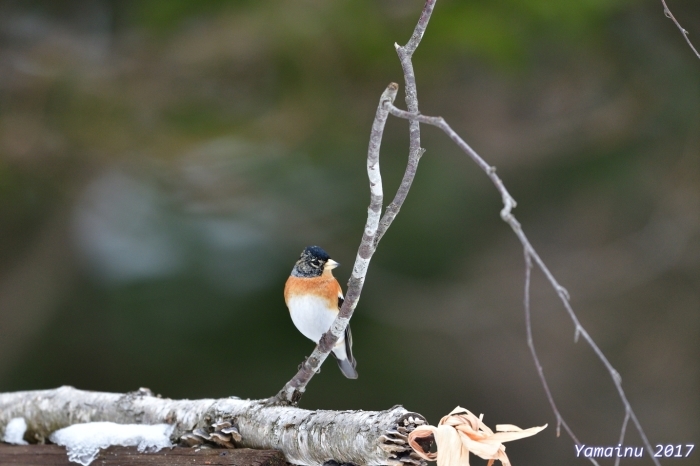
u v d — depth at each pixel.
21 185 14.25
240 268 14.01
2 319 14.63
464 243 14.94
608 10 12.75
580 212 15.37
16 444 6.89
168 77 14.01
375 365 15.03
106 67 14.22
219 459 5.50
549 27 12.84
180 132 13.98
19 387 14.52
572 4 12.48
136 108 13.93
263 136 14.12
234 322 14.07
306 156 14.09
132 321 14.12
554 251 15.43
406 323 15.05
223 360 14.38
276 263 14.11
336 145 14.05
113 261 14.15
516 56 12.82
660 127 14.02
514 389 15.38
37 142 13.85
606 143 14.39
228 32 13.77
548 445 15.08
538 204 15.19
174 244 14.01
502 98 14.30
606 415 14.97
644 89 13.88
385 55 13.23
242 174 14.09
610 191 14.77
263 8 13.79
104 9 14.94
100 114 13.79
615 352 15.30
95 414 6.62
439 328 15.12
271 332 14.27
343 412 5.18
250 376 14.39
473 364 15.54
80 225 14.69
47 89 13.80
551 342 15.53
